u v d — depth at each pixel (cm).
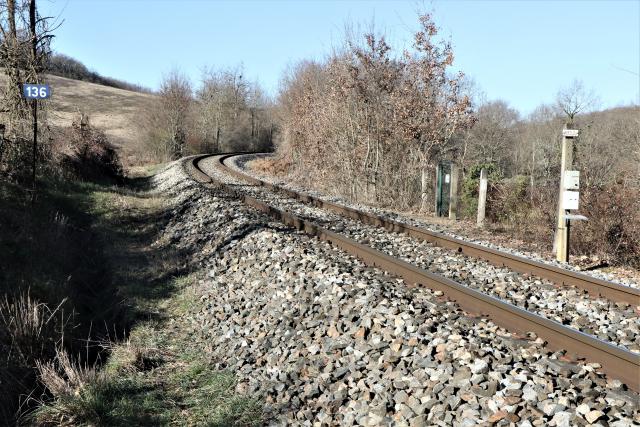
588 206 1183
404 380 470
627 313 684
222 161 3959
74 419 494
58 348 635
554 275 849
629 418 379
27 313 651
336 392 488
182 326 739
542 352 510
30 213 1159
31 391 548
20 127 1427
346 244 1000
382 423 429
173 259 1037
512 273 884
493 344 516
